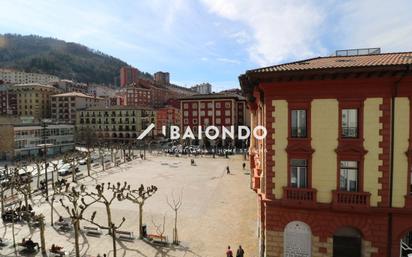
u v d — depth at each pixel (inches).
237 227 1216.2
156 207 1491.1
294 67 786.2
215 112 4500.5
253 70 781.9
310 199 761.6
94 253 978.7
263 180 853.8
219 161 3230.8
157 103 7091.5
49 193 1793.8
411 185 717.9
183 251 994.7
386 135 720.3
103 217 1337.4
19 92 5477.4
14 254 971.9
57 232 1167.0
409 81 701.3
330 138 753.6
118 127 4992.6
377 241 729.6
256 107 1157.1
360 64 726.5
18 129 3324.3
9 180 1695.4
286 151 781.9
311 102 764.0
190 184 2039.9
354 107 740.0
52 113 5561.0
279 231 791.1
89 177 2304.4
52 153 3828.7
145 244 1051.9
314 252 765.3
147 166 2893.7
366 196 724.7
